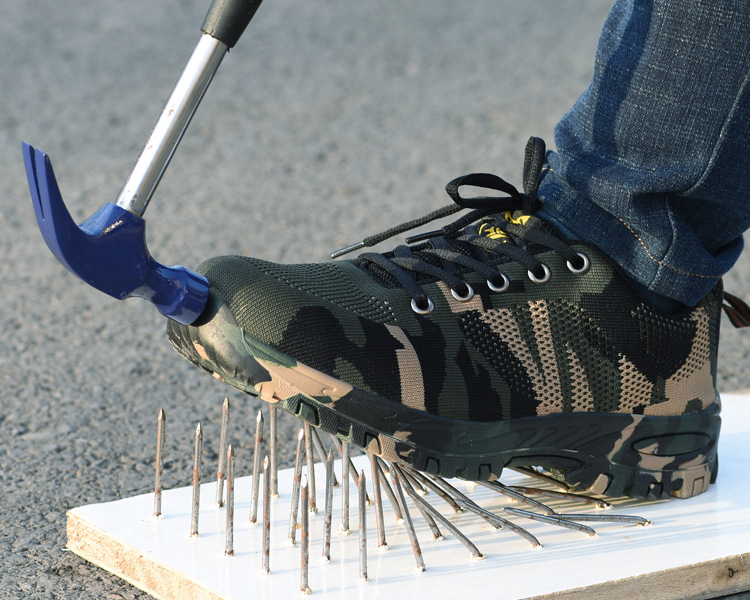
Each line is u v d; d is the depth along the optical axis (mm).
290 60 6328
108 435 2037
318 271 1360
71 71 5961
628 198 1370
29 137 4801
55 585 1394
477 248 1460
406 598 1216
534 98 5457
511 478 1612
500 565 1301
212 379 2402
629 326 1417
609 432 1425
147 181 1171
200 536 1390
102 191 4047
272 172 4363
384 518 1457
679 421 1467
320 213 3840
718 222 1436
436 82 5828
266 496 1285
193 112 1196
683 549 1344
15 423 2092
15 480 1802
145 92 5566
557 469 1438
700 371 1484
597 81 1435
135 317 2869
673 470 1482
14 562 1470
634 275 1416
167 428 2080
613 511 1478
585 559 1315
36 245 3547
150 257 1194
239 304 1232
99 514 1460
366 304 1320
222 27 1189
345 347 1247
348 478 1405
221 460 1474
